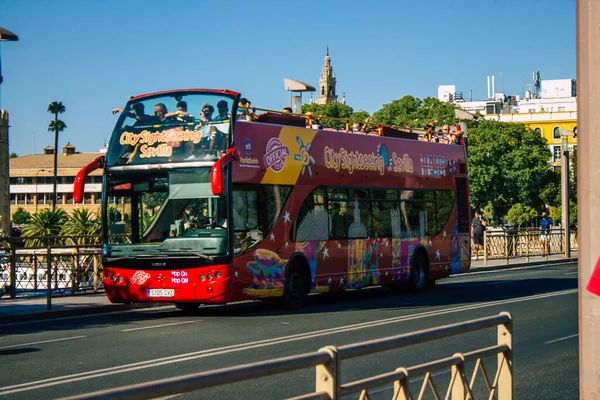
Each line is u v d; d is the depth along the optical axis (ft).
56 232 118.01
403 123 254.47
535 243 129.18
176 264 54.95
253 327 50.31
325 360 13.66
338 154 66.90
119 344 43.29
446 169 81.66
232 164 55.77
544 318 53.98
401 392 15.58
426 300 68.08
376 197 71.15
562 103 463.01
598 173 15.19
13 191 435.94
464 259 83.46
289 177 61.26
